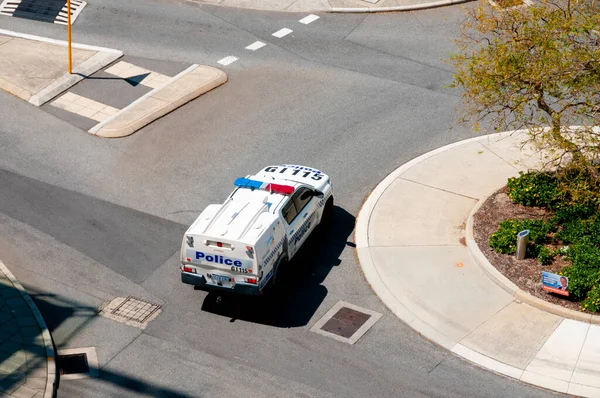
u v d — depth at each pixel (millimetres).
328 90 54938
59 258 41406
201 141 50281
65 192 46031
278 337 36625
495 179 46000
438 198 44750
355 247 41906
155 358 35688
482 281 39031
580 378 33688
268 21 63094
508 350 35219
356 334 36656
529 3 59062
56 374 34688
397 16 63344
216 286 37125
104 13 64000
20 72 56281
